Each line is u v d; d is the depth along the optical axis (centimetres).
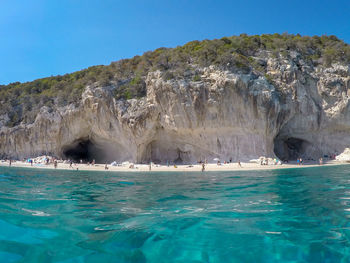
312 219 574
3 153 4341
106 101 3678
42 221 559
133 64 4462
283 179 1401
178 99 3272
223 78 3167
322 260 381
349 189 990
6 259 372
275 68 3550
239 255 397
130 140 3650
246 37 4322
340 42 3956
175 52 3953
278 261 376
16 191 977
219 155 3344
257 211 649
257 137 3238
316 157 3650
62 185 1223
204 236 474
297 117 3544
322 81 3512
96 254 397
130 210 671
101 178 1677
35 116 4272
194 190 1037
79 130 4016
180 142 3612
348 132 3547
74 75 5144
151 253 404
